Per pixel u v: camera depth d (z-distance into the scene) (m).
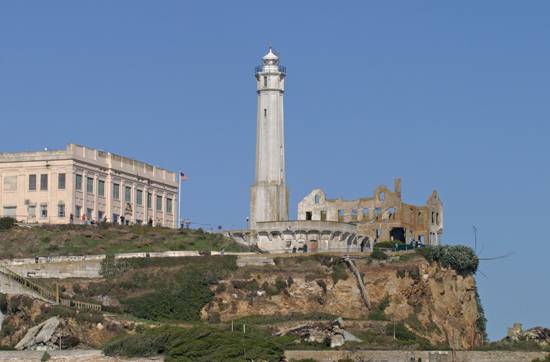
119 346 181.25
